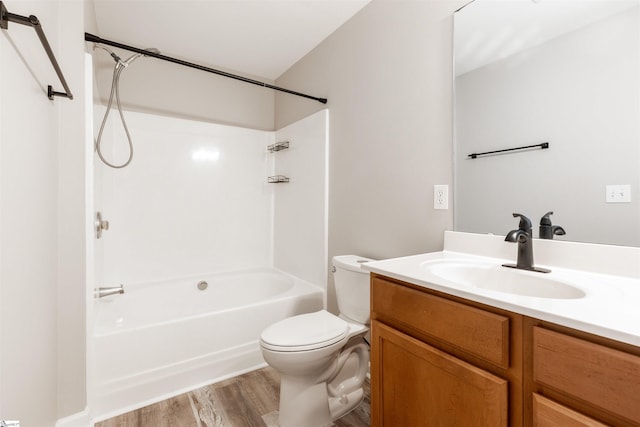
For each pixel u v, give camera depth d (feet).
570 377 2.07
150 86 8.16
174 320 5.63
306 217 8.27
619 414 1.86
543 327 2.27
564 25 3.53
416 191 5.27
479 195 4.36
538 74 3.74
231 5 6.26
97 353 4.96
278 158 9.75
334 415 4.92
